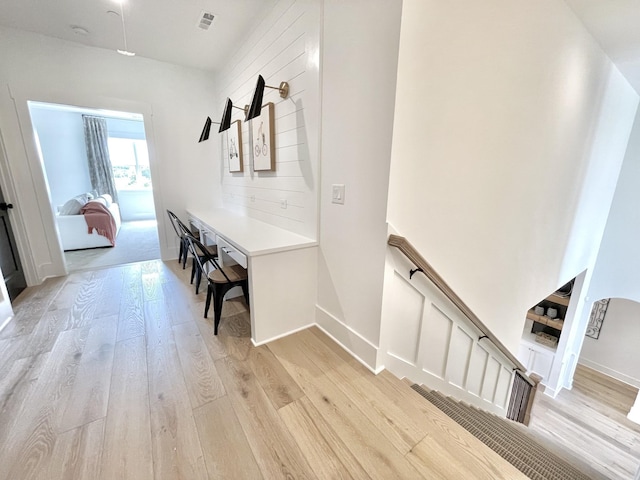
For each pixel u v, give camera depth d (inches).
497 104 69.1
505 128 73.0
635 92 129.2
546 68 76.3
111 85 126.0
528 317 200.8
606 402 180.5
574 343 183.3
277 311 78.8
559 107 85.5
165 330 82.7
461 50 59.1
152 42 116.3
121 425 50.3
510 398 129.6
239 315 92.7
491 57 64.2
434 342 75.0
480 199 74.1
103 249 178.1
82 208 179.0
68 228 171.9
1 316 83.9
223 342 77.2
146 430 49.4
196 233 149.7
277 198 100.0
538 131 81.8
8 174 107.3
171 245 153.7
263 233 92.0
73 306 97.3
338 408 55.3
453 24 56.4
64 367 65.7
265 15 92.8
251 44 105.9
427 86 55.9
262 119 99.9
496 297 90.2
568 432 154.7
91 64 120.5
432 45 54.4
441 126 60.7
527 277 100.8
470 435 50.1
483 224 77.4
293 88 82.4
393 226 58.8
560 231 110.4
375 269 62.3
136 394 57.7
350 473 42.9
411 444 47.9
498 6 61.8
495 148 72.7
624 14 75.9
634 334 195.2
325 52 67.7
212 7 92.1
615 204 158.2
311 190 80.1
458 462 44.9
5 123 107.7
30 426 49.6
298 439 48.4
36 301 100.9
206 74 148.3
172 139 144.9
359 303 68.6
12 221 108.2
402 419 53.1
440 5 53.8
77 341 76.4
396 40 49.9
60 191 247.3
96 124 257.1
